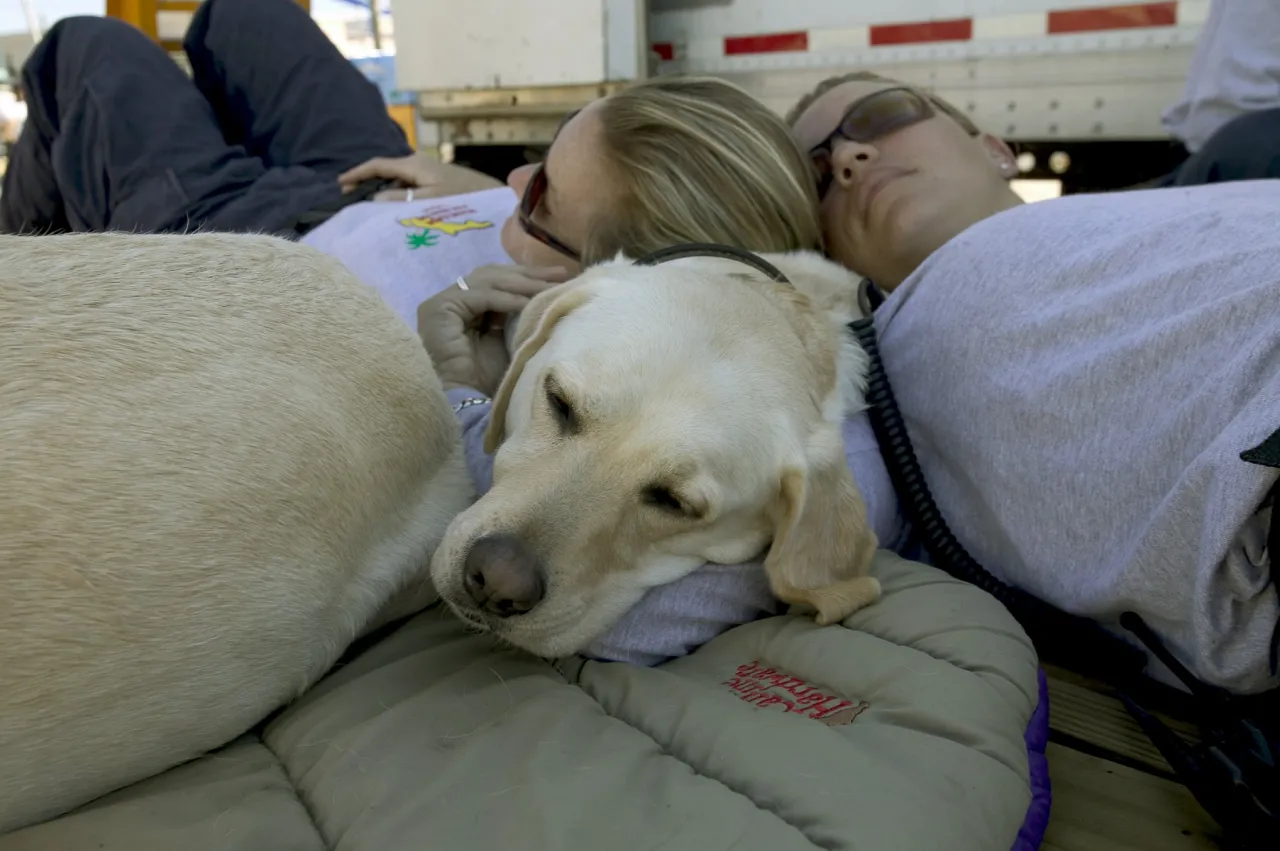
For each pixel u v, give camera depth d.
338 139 3.15
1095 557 1.33
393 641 1.29
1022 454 1.41
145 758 0.94
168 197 2.82
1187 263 1.29
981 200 2.11
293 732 1.06
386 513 1.22
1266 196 1.45
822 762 0.98
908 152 2.11
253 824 0.90
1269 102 2.43
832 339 1.68
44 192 3.22
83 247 1.04
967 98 3.18
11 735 0.82
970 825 0.93
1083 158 3.07
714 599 1.42
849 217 2.18
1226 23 2.54
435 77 3.93
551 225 2.21
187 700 0.95
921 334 1.65
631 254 2.03
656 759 1.02
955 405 1.54
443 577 1.25
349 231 2.54
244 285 1.12
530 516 1.26
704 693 1.15
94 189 2.96
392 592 1.25
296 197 2.85
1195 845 1.17
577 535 1.27
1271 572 1.08
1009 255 1.54
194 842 0.86
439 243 2.33
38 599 0.82
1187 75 2.76
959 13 3.12
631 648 1.33
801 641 1.29
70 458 0.87
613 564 1.33
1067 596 1.37
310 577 1.06
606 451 1.32
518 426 1.48
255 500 0.99
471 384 1.93
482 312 2.04
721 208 2.03
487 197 2.64
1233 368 1.14
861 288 1.92
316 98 3.16
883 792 0.93
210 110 3.21
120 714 0.89
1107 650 1.42
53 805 0.88
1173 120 2.80
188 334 1.02
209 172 2.92
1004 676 1.17
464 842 0.87
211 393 0.99
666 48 3.61
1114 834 1.19
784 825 0.89
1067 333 1.39
